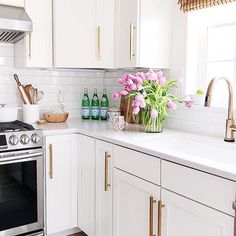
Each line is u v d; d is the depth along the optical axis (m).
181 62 2.23
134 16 2.18
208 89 1.74
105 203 2.00
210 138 1.93
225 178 1.19
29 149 2.10
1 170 2.01
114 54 2.48
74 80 2.90
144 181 1.63
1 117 2.33
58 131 2.21
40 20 2.30
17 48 2.48
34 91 2.58
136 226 1.72
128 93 2.03
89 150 2.16
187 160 1.35
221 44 2.16
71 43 2.38
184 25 2.19
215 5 1.93
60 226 2.32
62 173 2.28
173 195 1.44
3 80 2.55
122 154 1.80
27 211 2.15
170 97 2.13
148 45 2.21
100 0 2.43
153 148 1.58
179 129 2.28
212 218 1.25
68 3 2.35
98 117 2.86
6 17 2.09
